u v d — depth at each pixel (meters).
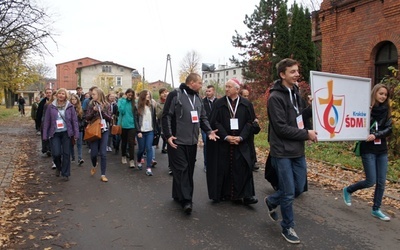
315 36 15.83
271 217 4.86
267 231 4.64
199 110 5.64
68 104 7.46
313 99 4.54
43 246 4.16
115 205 5.75
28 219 5.05
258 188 6.95
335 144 11.02
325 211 5.50
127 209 5.55
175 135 5.49
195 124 5.52
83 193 6.46
